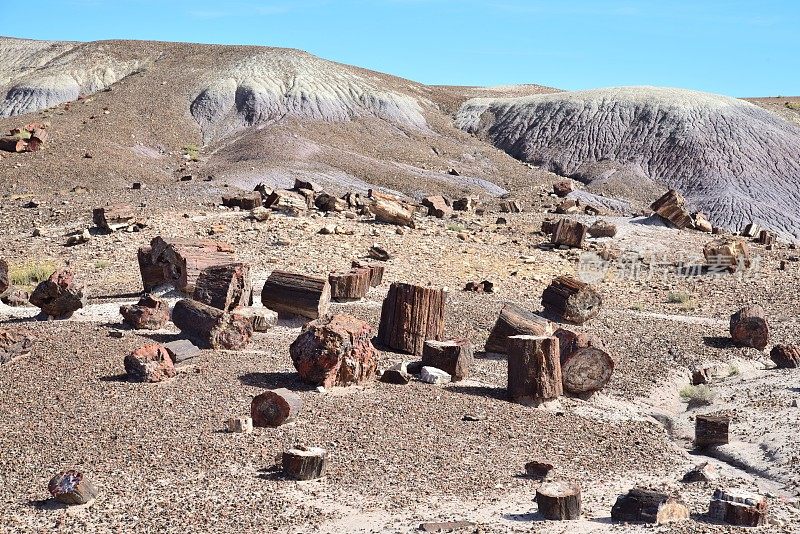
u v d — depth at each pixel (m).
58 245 34.72
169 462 12.28
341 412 14.84
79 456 12.45
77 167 65.75
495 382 18.12
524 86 157.12
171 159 77.19
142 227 36.56
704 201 85.69
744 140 96.88
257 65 105.06
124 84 100.25
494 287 30.00
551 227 42.00
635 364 21.03
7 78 136.38
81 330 19.83
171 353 16.78
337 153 80.38
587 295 24.67
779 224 81.88
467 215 47.66
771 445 14.99
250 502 10.91
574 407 16.97
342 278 24.94
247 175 65.81
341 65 114.69
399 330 19.61
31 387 15.57
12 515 10.34
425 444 13.76
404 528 10.15
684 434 16.50
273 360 17.89
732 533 10.19
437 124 103.44
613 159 96.00
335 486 11.67
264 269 29.92
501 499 11.52
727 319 27.14
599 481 12.80
